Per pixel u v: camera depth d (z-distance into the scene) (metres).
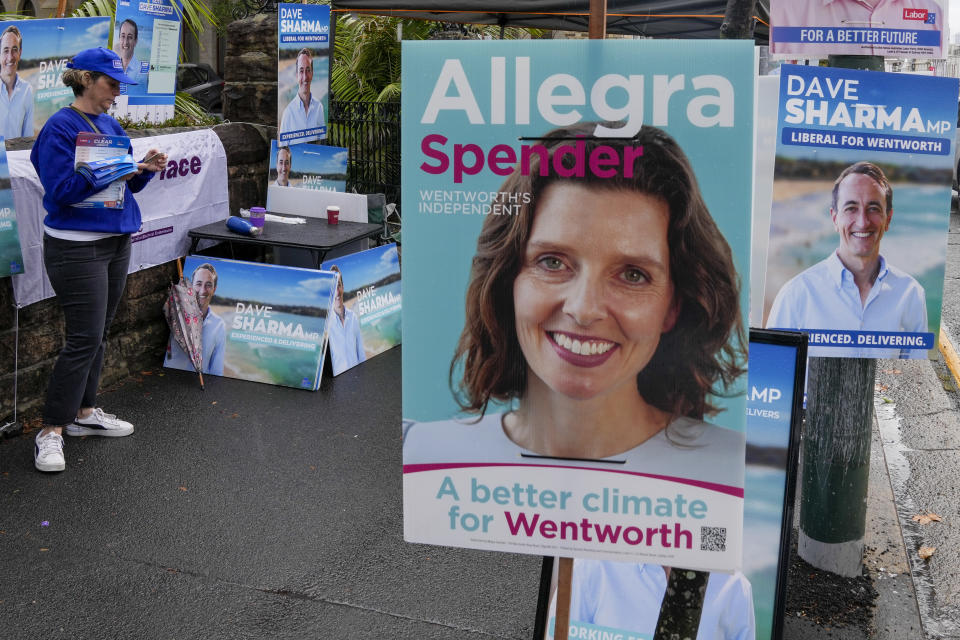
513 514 2.16
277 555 4.16
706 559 2.12
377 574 4.03
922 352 3.55
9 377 5.34
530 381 2.11
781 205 3.50
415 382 2.15
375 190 9.75
